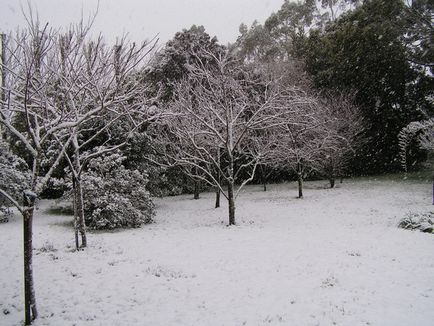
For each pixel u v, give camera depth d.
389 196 19.16
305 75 29.97
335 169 25.58
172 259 9.13
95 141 17.36
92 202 14.23
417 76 28.27
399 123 29.14
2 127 16.34
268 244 10.43
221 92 14.98
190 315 5.96
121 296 6.78
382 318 5.58
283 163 24.36
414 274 7.41
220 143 15.57
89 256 9.47
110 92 7.41
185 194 27.02
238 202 20.73
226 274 7.90
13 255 9.61
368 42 28.17
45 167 17.64
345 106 26.42
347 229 12.16
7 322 5.82
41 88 6.90
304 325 5.47
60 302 6.54
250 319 5.74
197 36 27.19
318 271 7.85
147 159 18.89
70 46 7.26
